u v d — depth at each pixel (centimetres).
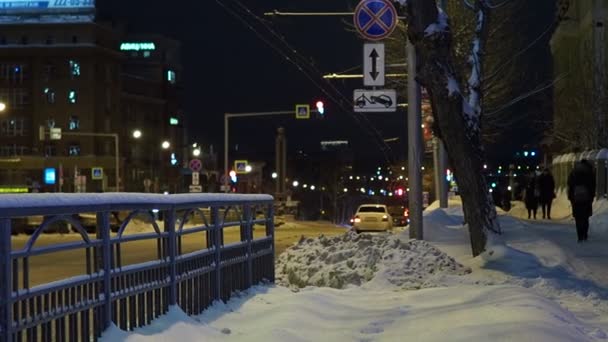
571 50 5394
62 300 645
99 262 712
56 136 6338
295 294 1176
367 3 1966
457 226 2605
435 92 1599
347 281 1413
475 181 1630
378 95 2022
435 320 912
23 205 572
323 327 952
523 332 750
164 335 786
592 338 815
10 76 9169
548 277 1330
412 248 1482
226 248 1082
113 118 9600
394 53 3684
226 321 966
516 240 1820
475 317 877
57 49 9075
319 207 14225
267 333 855
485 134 4325
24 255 585
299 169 14488
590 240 2014
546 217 3381
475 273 1415
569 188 1995
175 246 888
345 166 14238
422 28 1557
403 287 1312
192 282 945
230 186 6338
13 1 9225
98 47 9131
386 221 4162
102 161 9169
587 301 1148
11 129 9169
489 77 3503
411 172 2025
